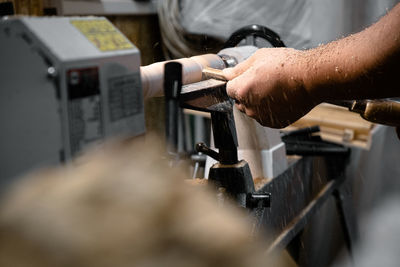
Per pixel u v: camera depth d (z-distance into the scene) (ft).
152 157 0.69
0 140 1.06
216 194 1.79
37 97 1.02
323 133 4.70
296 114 2.17
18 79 1.03
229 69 2.21
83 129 1.05
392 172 6.74
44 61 0.99
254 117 2.25
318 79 1.96
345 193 4.31
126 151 0.76
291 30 5.62
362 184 5.98
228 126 2.01
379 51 1.77
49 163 1.01
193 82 2.01
